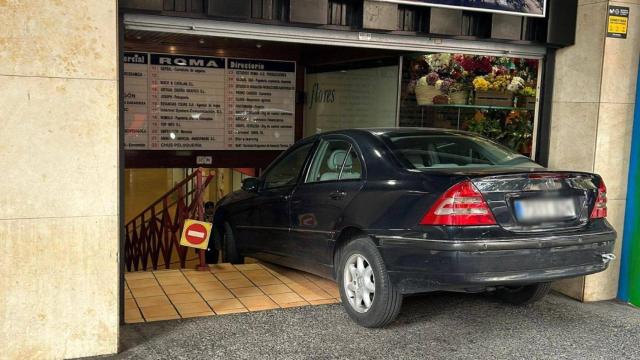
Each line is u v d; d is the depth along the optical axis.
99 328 4.15
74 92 3.96
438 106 7.60
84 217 4.05
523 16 5.59
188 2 4.54
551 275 4.25
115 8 4.00
